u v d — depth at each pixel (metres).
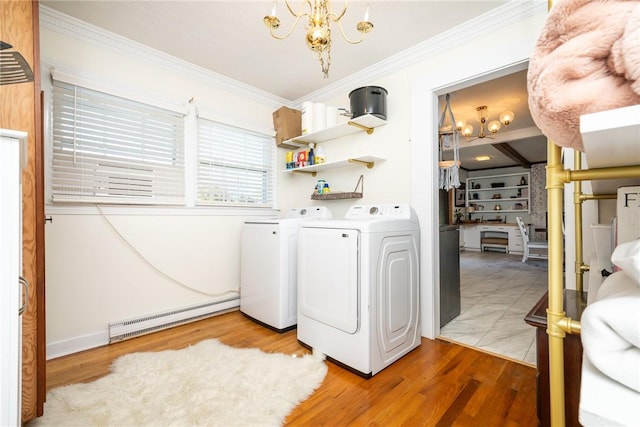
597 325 0.40
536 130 4.29
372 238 1.57
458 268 2.56
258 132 2.93
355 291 1.57
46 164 1.77
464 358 1.75
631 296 0.40
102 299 1.97
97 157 1.97
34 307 1.18
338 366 1.66
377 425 1.18
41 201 1.22
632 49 0.36
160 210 2.25
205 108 2.54
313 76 2.62
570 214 1.61
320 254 1.79
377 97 2.24
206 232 2.54
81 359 1.74
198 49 2.19
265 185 3.05
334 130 2.57
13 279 0.60
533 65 0.47
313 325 1.84
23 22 1.17
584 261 1.56
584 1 0.40
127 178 2.10
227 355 1.77
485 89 2.90
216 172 2.63
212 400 1.33
